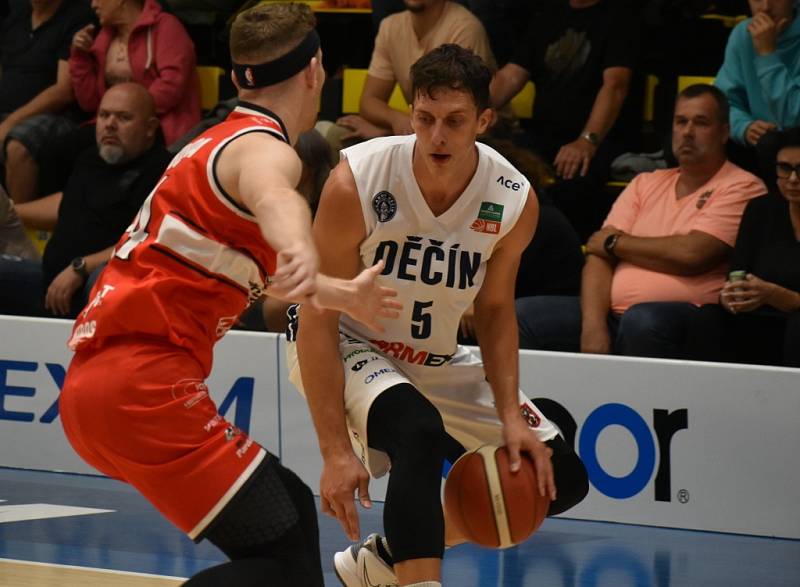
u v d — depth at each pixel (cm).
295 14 841
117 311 787
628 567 1309
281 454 1641
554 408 1542
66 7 2439
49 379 1770
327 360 957
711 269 1689
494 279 1020
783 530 1459
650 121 2153
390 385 948
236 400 1662
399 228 966
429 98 900
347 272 995
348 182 959
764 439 1465
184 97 2269
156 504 806
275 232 684
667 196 1756
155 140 2006
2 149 2350
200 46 2516
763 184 1717
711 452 1484
